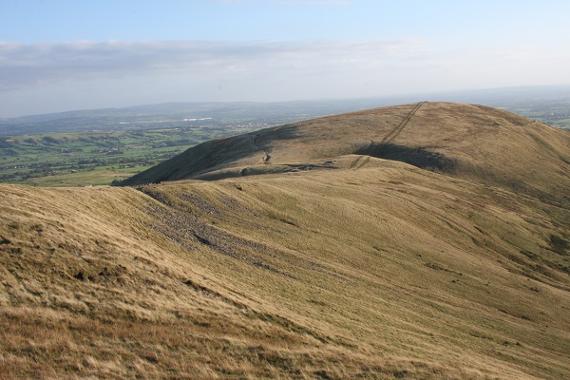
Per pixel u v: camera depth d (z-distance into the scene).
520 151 157.00
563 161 162.00
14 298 25.22
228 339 28.30
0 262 27.17
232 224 56.69
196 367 24.98
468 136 161.75
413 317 46.44
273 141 164.38
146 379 23.09
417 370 31.20
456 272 66.69
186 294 32.06
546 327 56.94
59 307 25.92
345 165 119.38
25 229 31.16
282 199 69.62
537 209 118.06
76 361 22.73
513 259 85.00
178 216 53.00
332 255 57.56
